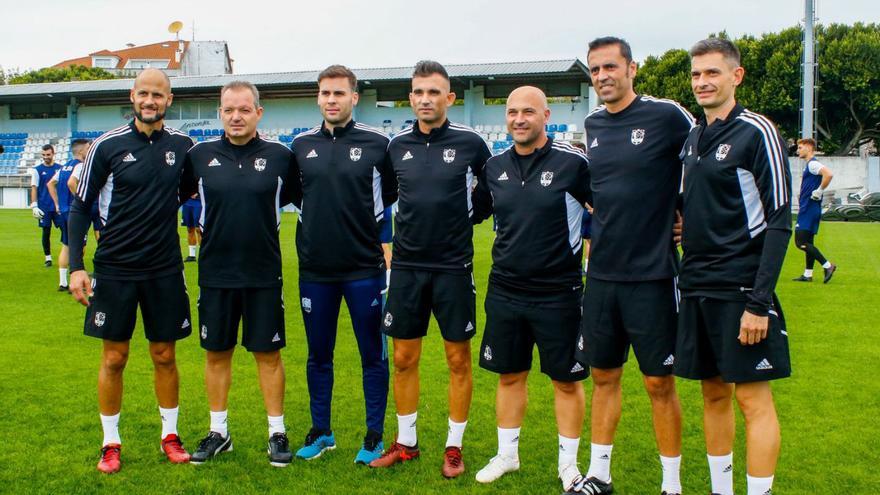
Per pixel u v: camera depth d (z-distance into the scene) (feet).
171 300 14.15
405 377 14.29
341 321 27.27
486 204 14.34
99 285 13.87
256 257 14.11
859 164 111.04
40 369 20.30
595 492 12.51
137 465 13.88
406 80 109.50
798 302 30.68
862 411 16.83
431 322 27.71
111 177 13.73
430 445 15.15
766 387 11.21
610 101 12.30
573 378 13.12
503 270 13.32
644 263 11.93
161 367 14.28
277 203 14.56
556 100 107.55
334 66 14.46
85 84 128.77
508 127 13.03
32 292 33.30
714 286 11.10
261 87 115.75
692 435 15.44
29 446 14.67
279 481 13.24
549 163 12.94
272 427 14.44
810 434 15.37
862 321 26.81
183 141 14.58
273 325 14.29
